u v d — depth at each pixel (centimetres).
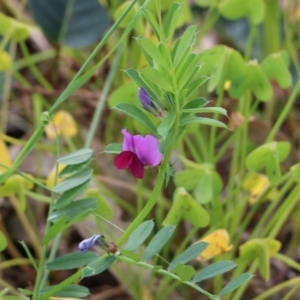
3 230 65
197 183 59
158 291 61
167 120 48
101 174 70
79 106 73
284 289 65
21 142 65
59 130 65
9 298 52
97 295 65
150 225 51
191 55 48
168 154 49
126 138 50
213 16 73
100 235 50
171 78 48
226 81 61
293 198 59
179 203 56
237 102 71
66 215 53
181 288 64
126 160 50
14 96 73
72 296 53
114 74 67
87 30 70
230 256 62
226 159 71
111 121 71
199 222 56
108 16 70
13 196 64
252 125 68
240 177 62
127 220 68
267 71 61
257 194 62
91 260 52
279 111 76
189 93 49
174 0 63
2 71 70
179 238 66
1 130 69
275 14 72
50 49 80
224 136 71
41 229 69
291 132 70
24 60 73
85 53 76
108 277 67
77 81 53
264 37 76
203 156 68
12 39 68
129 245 51
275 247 58
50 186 60
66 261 53
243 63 60
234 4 63
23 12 83
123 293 65
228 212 62
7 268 67
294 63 73
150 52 47
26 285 66
